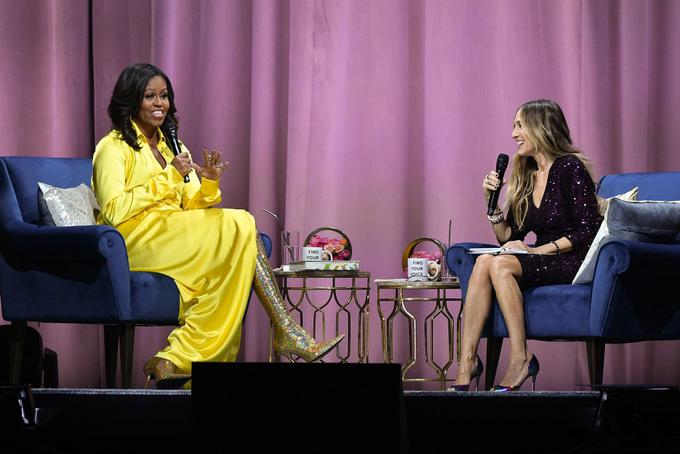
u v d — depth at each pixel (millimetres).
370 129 16797
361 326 16266
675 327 12148
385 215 16750
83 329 16719
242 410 7031
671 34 16328
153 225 12984
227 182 17062
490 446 8320
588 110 16422
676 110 16312
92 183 13391
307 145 16750
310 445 7004
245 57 17109
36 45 16656
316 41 16812
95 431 8266
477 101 16625
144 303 12492
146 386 12562
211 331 12672
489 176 13477
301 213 16688
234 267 12820
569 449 7473
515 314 12234
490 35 16656
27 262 12570
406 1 16797
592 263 12312
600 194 13922
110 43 16703
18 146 16578
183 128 17062
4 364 13141
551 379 16375
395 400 6918
